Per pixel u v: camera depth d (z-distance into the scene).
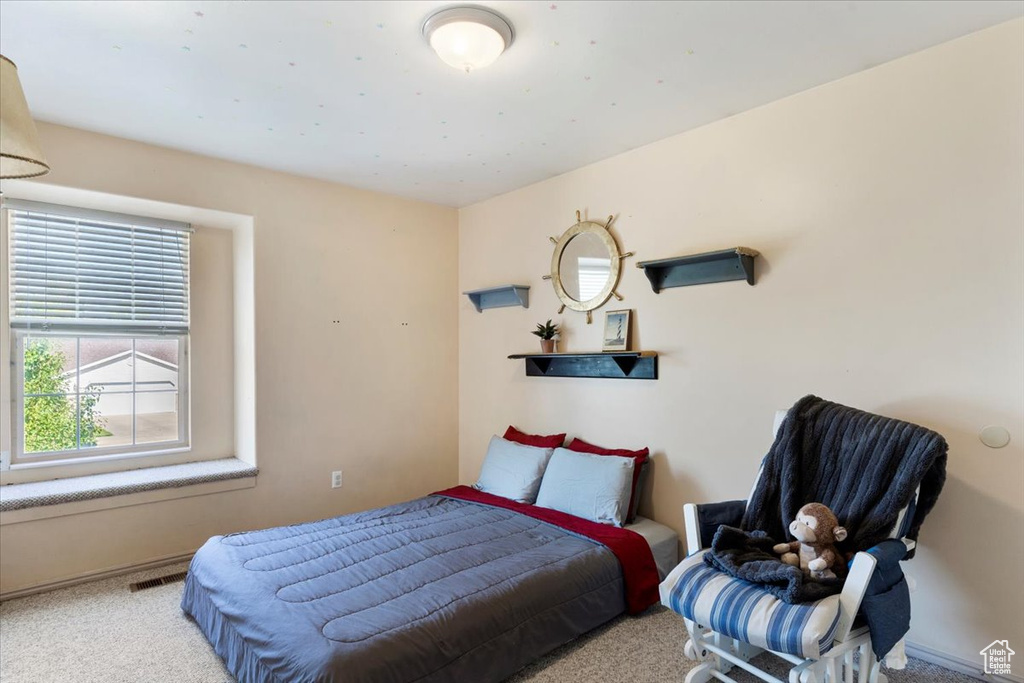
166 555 2.97
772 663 2.10
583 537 2.54
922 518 1.90
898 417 2.15
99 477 2.99
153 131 2.77
